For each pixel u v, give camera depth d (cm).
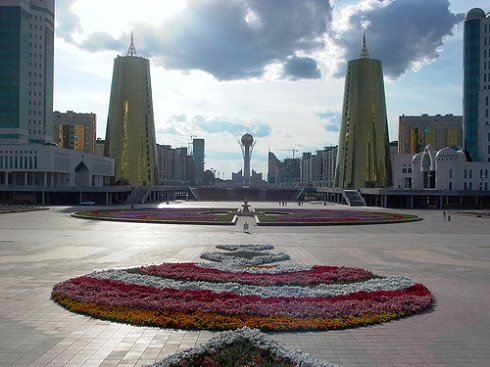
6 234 4478
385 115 15950
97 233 4603
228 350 1255
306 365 1168
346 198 12662
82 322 1616
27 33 14412
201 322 1564
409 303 1831
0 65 13862
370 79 15762
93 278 2173
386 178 15788
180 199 16625
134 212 7519
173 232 4728
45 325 1586
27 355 1324
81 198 11400
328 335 1512
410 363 1299
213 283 2125
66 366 1250
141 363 1272
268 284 2145
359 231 4997
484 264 2916
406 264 2895
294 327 1544
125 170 15638
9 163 11644
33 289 2108
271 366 1163
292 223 5572
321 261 2981
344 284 2150
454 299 2008
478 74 12706
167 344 1411
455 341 1477
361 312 1697
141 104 15900
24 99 14212
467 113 12900
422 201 11544
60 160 12012
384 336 1512
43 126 14838
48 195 11438
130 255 3180
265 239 4159
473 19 12694
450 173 11412
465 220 6881
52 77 15488
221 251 3353
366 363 1296
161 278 2222
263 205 11488
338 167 16488
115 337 1471
